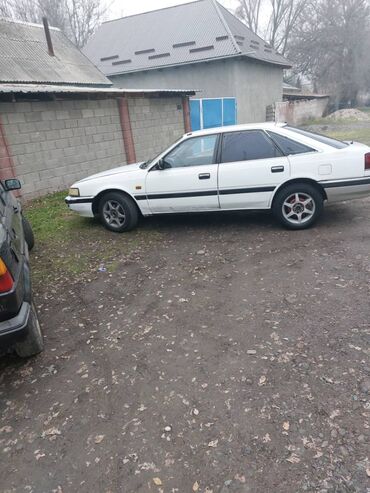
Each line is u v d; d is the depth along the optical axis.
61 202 8.44
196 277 4.51
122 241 5.93
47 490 2.13
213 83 20.66
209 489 2.04
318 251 4.84
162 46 22.38
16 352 3.24
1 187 4.50
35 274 4.98
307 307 3.61
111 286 4.50
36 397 2.83
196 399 2.64
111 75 22.52
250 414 2.47
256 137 5.54
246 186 5.55
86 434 2.46
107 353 3.25
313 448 2.20
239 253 5.07
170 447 2.31
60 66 15.02
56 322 3.82
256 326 3.40
